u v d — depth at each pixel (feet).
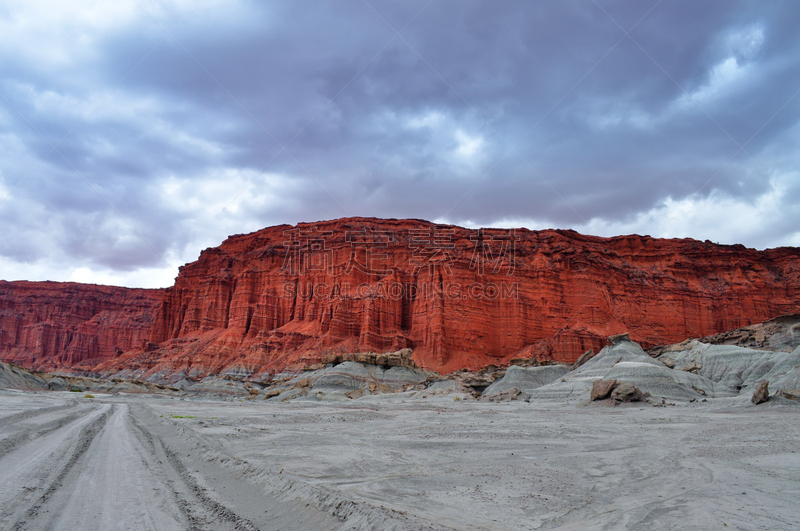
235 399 395.55
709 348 321.11
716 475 65.41
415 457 83.51
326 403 324.19
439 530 36.35
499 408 247.91
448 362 554.05
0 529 36.45
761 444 96.48
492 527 41.16
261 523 40.91
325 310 638.94
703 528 40.60
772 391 214.69
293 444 95.04
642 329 632.79
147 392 451.94
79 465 64.75
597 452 91.30
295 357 581.12
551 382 346.13
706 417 167.22
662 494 54.70
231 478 58.29
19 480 53.62
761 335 341.82
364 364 458.91
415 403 310.65
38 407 175.11
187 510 44.14
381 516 38.14
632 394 228.43
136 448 83.41
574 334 549.95
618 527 41.24
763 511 46.11
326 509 42.68
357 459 78.23
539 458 83.71
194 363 637.30
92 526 38.24
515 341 585.22
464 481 62.18
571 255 649.61
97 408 199.31
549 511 47.57
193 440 90.07
